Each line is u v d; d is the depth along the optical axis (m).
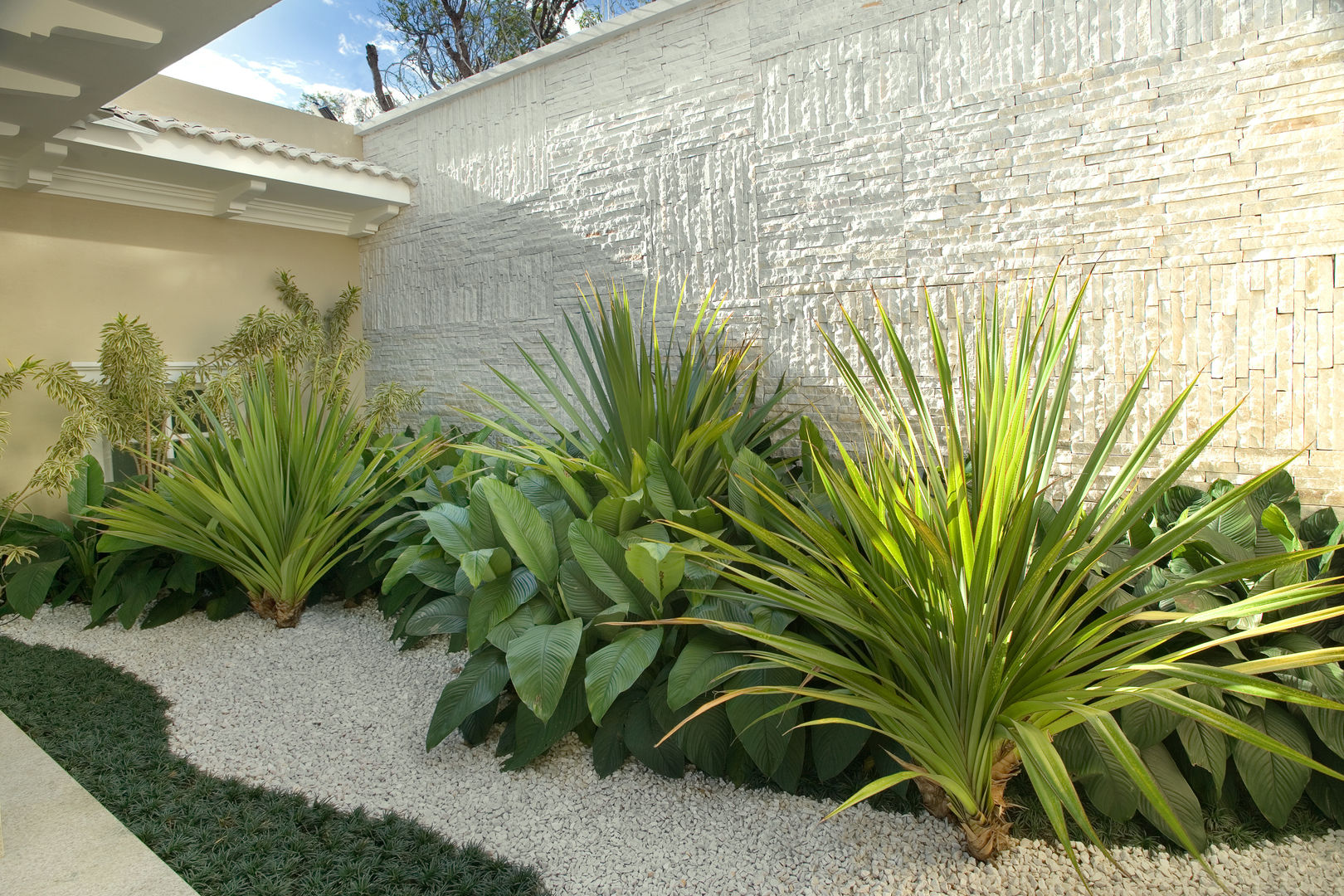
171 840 2.07
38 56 3.20
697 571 2.42
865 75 3.54
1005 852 1.94
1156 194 2.89
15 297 4.55
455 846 2.05
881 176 3.52
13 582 3.75
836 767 2.13
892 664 2.07
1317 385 2.63
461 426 5.52
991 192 3.24
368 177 5.48
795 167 3.79
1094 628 1.71
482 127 5.23
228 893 1.85
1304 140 2.62
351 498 3.63
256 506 3.43
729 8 3.98
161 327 5.12
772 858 1.97
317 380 5.10
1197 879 1.84
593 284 4.69
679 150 4.23
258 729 2.74
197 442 3.56
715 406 3.41
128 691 3.04
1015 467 1.66
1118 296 2.99
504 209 5.14
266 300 5.65
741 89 3.96
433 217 5.61
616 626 2.47
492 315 5.27
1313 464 2.64
